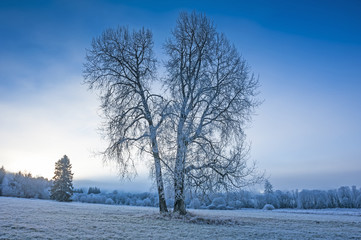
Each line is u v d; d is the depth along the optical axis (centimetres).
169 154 1664
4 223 1183
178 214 1683
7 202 3009
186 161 1642
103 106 1855
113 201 5847
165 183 1686
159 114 1742
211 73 1878
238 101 1798
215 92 1838
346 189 7844
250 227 1484
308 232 1362
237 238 1073
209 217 1727
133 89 1956
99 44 1953
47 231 1041
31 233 976
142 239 971
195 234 1130
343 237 1225
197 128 1706
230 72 1844
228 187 1645
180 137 1644
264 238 1105
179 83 1900
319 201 7288
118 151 1834
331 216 2961
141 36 2011
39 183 7819
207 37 1912
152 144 1825
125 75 2009
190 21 1975
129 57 2016
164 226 1345
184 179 1655
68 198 5238
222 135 1795
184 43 1956
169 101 1761
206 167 1666
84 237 952
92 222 1400
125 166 1861
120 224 1359
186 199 1800
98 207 3075
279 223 1786
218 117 1839
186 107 1858
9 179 7706
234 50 1895
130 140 1862
